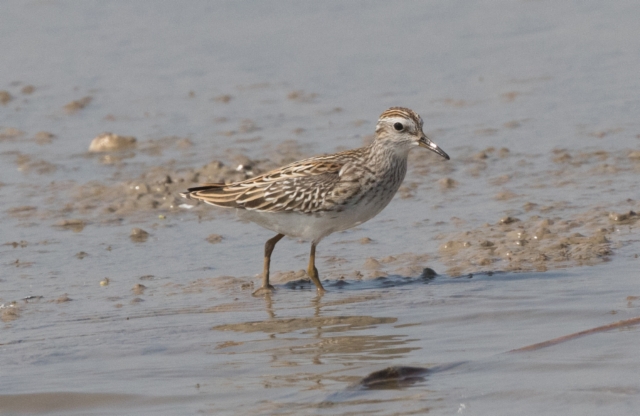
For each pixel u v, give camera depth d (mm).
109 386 9555
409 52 24453
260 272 13344
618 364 9406
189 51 25234
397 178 13164
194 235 14945
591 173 16703
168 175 17141
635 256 12961
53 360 10312
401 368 9391
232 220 15586
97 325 11383
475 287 12195
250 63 24281
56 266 13719
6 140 20109
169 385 9523
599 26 25172
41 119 21312
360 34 25859
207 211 16000
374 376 9266
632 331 10211
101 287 12844
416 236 14438
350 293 12289
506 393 8906
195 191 13414
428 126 19828
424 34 25672
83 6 28453
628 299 11352
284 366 9852
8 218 15820
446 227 14719
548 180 16547
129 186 16969
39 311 11953
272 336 10789
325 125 20078
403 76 22906
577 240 13633
